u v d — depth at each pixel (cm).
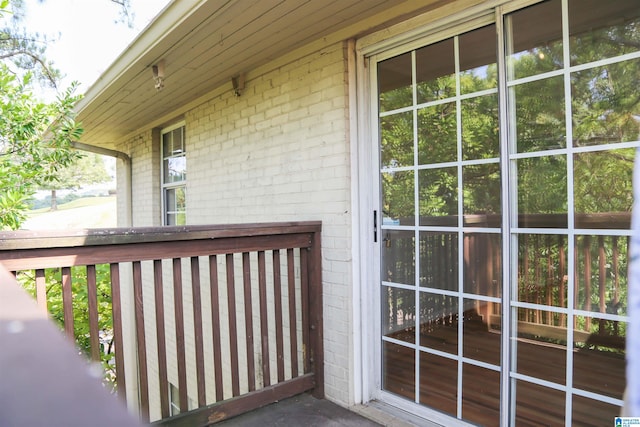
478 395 208
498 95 188
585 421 175
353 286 247
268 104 312
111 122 497
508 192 188
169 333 509
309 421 221
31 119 397
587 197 170
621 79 160
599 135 166
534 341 189
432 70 219
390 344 245
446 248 220
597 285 171
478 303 208
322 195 264
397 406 236
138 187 596
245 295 222
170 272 505
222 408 206
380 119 246
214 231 204
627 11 158
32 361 48
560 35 173
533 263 189
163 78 319
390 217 244
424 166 227
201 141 409
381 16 223
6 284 74
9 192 364
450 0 200
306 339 252
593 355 174
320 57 264
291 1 206
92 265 172
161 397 188
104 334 695
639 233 125
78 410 42
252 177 335
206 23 232
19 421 39
